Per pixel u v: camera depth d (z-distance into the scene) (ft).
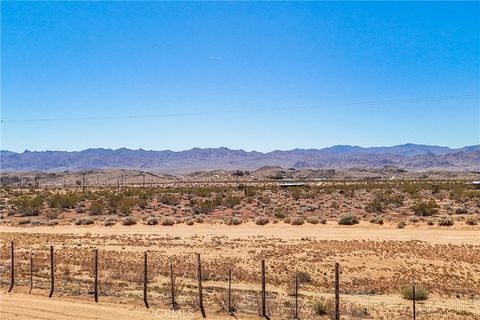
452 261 145.89
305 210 287.28
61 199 330.13
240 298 105.50
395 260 147.13
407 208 289.12
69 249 173.17
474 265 141.28
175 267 138.72
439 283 124.26
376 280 126.72
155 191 439.22
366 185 491.31
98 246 178.81
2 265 142.92
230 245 175.11
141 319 91.97
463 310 100.42
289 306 100.68
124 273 130.82
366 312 96.78
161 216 276.00
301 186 466.29
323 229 214.07
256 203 330.34
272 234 201.87
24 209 301.02
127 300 104.42
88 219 253.85
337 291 86.28
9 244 185.88
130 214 288.30
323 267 139.64
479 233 196.54
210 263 145.59
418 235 193.06
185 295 108.68
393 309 100.37
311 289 117.70
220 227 227.20
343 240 183.42
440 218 238.68
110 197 353.92
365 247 167.12
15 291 112.68
